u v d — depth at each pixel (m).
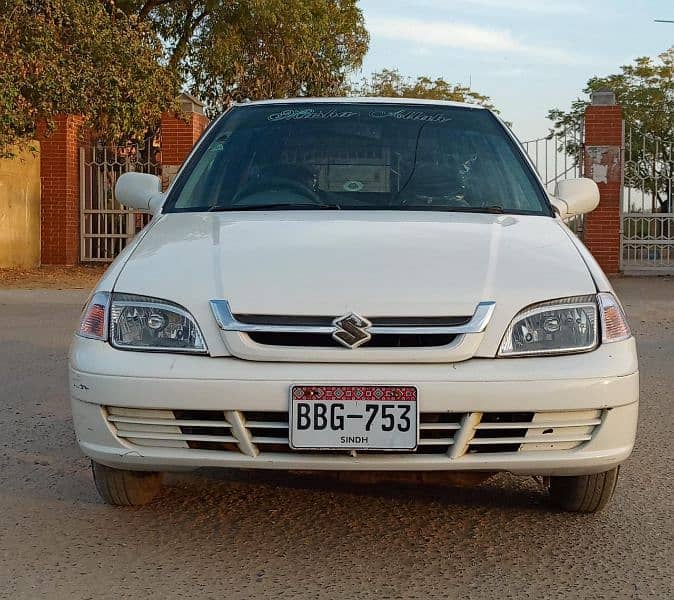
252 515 3.83
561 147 16.03
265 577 3.18
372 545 3.49
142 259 3.54
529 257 3.50
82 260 18.30
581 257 3.59
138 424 3.23
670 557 3.38
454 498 4.06
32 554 3.40
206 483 4.25
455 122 4.76
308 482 4.28
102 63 14.66
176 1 21.45
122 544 3.50
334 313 3.15
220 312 3.19
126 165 18.22
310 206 4.14
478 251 3.50
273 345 3.14
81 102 14.43
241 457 3.16
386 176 4.34
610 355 3.25
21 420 5.53
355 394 3.08
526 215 4.15
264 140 4.61
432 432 3.14
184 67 22.36
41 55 13.84
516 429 3.17
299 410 3.08
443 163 4.44
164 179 17.41
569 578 3.18
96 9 14.78
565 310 3.26
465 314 3.17
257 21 21.48
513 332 3.19
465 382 3.09
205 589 3.08
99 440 3.28
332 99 4.97
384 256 3.42
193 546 3.48
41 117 15.12
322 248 3.48
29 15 13.88
